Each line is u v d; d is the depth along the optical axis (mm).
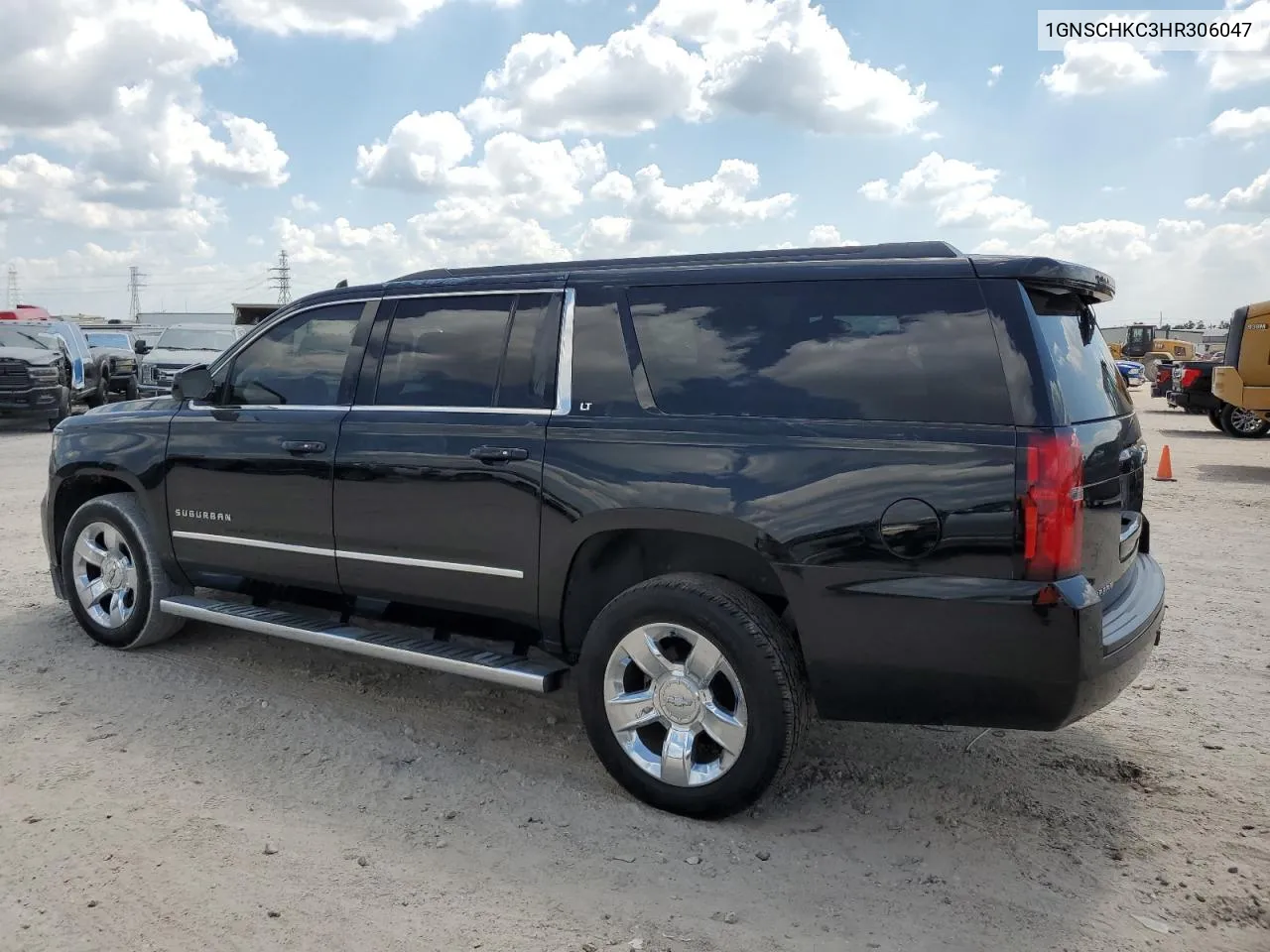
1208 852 3387
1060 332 3404
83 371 20562
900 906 3055
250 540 4742
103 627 5316
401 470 4203
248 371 4906
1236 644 5738
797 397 3467
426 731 4355
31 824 3443
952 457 3166
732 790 3445
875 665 3297
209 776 3867
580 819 3574
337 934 2855
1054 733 4402
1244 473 13734
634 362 3791
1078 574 3135
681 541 3756
